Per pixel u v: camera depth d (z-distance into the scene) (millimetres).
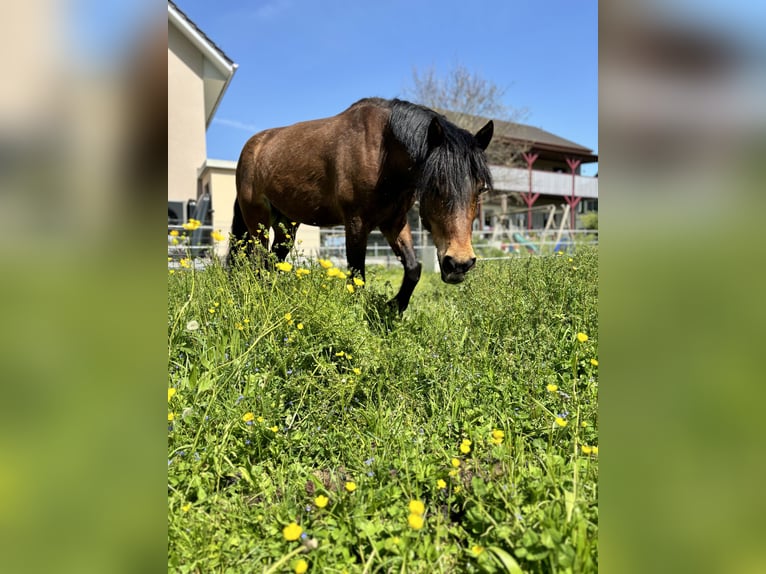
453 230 2750
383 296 3318
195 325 2135
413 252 3648
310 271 2697
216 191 11000
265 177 4066
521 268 4375
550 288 3498
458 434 1821
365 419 1880
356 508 1328
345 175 3344
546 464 1419
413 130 2967
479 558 1117
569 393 2002
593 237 13180
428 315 3322
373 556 1185
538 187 27984
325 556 1181
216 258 3039
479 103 21219
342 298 2686
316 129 3699
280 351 2213
